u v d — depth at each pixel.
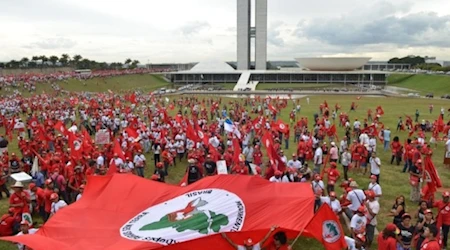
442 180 23.00
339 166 25.72
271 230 10.75
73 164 19.11
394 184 22.08
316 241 14.53
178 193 13.50
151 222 11.75
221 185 13.74
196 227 11.35
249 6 164.25
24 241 10.43
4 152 23.27
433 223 11.73
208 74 149.00
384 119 50.03
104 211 12.58
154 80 148.25
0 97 72.44
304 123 35.34
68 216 12.34
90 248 10.39
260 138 28.22
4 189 20.05
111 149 23.42
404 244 11.28
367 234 13.45
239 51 164.25
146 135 30.81
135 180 14.05
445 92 96.00
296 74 145.00
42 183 18.72
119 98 73.00
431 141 32.84
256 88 123.38
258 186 13.70
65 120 45.28
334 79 144.25
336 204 14.55
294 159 19.42
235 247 10.97
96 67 180.25
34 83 94.56
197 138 26.22
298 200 12.76
